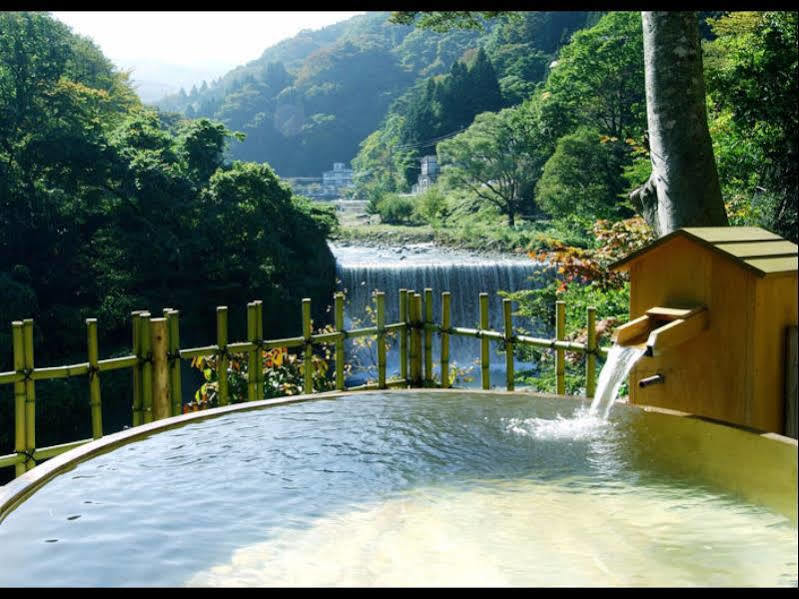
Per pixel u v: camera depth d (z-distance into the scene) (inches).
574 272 282.2
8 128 1114.7
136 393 144.2
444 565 49.3
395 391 102.4
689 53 184.9
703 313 86.4
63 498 63.4
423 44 5890.8
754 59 428.5
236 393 202.1
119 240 1023.0
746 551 50.5
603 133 1605.6
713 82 428.8
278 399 97.2
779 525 54.9
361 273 954.1
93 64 1875.0
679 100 185.3
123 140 1146.7
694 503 60.1
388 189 3257.9
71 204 1067.9
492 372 807.7
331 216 1175.0
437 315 936.3
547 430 83.4
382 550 52.2
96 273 1059.9
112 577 47.4
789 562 48.4
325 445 79.3
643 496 62.1
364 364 776.3
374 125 5329.7
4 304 892.6
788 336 84.7
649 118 193.0
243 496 64.1
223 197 1065.5
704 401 88.0
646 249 92.3
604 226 293.0
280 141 5191.9
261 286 1035.3
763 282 81.8
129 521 57.8
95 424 139.3
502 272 947.3
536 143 1932.8
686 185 185.6
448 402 97.3
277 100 5570.9
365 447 78.5
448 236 1727.4
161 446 79.0
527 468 70.6
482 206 2127.2
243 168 1124.5
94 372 138.0
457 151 2001.7
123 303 980.6
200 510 60.6
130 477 69.1
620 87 1582.2
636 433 80.4
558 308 160.9
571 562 49.4
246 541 53.9
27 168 1064.8
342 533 55.3
